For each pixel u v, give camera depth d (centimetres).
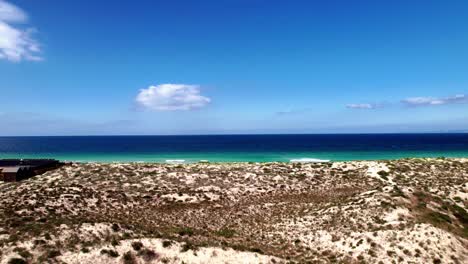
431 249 3119
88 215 3934
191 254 2745
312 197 5109
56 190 4753
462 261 3033
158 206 4600
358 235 3406
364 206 4038
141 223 3862
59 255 2489
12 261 2317
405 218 3656
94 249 2595
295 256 3141
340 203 4362
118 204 4516
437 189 5034
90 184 5284
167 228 3684
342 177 6025
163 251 2731
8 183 5472
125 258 2583
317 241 3462
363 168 6456
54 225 2908
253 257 2853
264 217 4306
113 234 2953
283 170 6494
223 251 2855
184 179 5809
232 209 4612
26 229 2789
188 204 4725
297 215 4244
